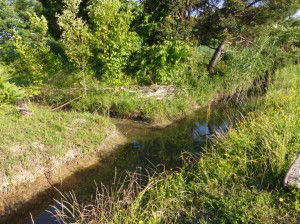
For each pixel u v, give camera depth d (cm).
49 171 543
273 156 480
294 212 378
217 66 1422
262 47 1120
